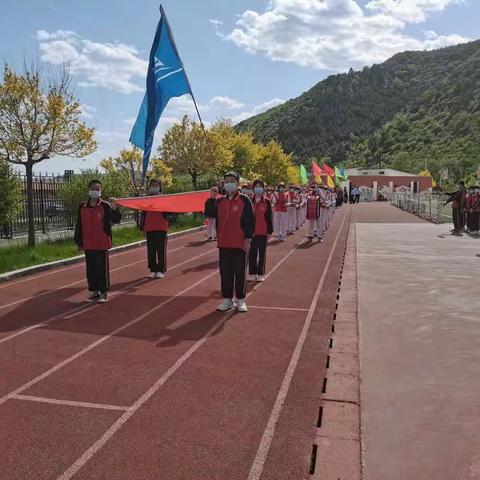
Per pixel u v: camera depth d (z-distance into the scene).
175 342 6.46
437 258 13.43
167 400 4.76
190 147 30.14
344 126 177.12
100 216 8.55
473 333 6.69
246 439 4.06
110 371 5.47
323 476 3.56
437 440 3.99
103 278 8.69
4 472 3.61
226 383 5.16
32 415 4.46
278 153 49.78
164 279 10.78
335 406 4.61
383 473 3.58
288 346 6.32
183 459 3.78
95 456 3.81
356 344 6.32
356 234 20.09
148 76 11.00
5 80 13.56
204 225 23.66
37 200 17.69
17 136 13.92
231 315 7.80
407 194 39.84
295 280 10.60
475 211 20.14
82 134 14.42
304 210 23.81
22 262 12.11
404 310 7.90
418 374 5.31
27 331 6.95
